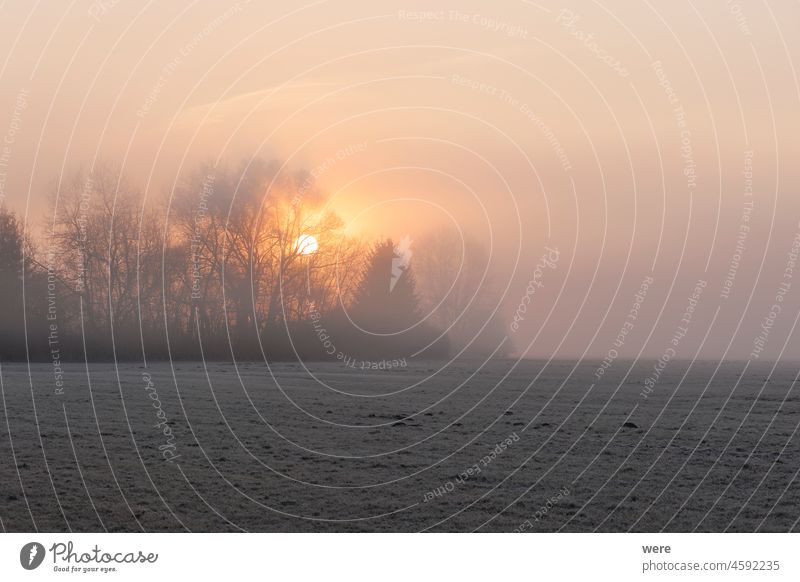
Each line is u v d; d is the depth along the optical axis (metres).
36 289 69.75
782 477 21.80
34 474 20.86
